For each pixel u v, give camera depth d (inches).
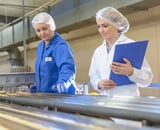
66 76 55.5
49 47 61.9
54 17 175.3
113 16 60.0
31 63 268.8
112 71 54.1
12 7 231.0
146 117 23.6
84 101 33.4
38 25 62.3
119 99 34.0
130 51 50.5
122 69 51.5
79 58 210.2
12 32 225.1
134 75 52.2
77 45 212.5
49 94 48.0
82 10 146.7
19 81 79.3
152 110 24.5
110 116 27.7
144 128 18.7
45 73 61.7
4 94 52.8
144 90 144.6
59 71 58.3
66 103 32.6
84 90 112.3
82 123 21.4
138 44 49.8
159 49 142.7
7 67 309.1
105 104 29.7
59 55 58.7
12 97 44.2
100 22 61.4
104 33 61.0
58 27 171.6
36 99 38.4
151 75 57.7
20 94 50.8
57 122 22.5
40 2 217.9
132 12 145.3
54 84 60.4
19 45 236.8
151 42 146.6
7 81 78.0
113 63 52.5
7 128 23.1
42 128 21.0
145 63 57.3
